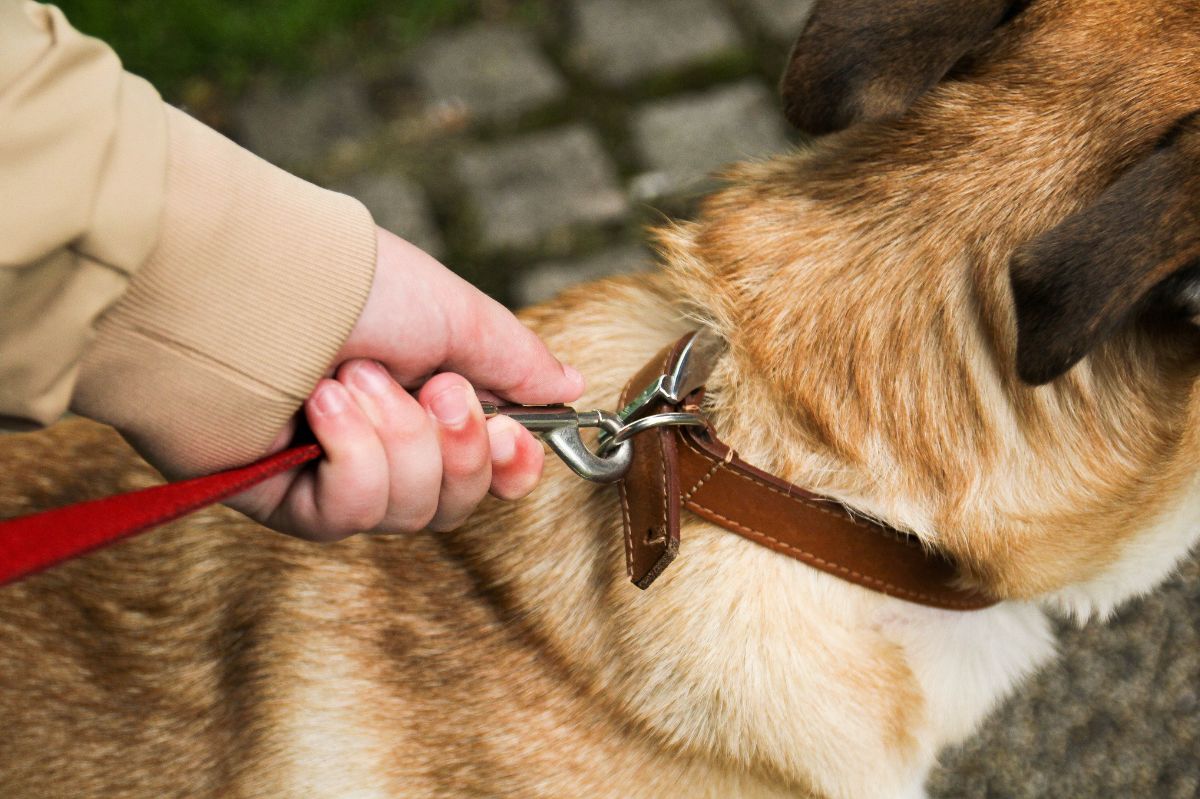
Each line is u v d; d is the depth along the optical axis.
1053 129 1.37
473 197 3.40
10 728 1.59
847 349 1.44
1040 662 1.77
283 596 1.67
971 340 1.40
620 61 3.69
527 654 1.58
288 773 1.62
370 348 1.23
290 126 3.59
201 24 3.70
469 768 1.57
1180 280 1.29
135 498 0.92
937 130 1.45
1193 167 1.17
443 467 1.20
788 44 3.71
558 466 1.62
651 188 3.40
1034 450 1.43
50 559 0.81
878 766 1.56
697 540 1.51
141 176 1.04
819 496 1.44
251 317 1.11
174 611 1.67
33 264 0.98
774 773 1.54
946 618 1.63
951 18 1.39
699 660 1.50
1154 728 2.36
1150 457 1.47
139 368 1.09
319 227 1.14
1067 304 1.16
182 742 1.63
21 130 0.97
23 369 1.01
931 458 1.42
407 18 3.81
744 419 1.47
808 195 1.53
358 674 1.62
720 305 1.51
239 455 1.16
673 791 1.56
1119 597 1.64
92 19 3.68
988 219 1.39
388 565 1.65
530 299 3.20
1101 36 1.35
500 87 3.65
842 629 1.53
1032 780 2.33
